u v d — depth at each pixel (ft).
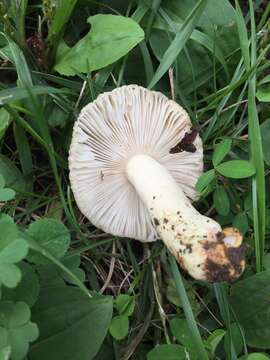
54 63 0.51
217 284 0.45
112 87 0.50
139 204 0.48
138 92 0.43
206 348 0.43
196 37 0.50
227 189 0.49
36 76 0.50
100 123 0.43
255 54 0.49
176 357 0.41
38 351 0.39
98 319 0.39
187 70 0.52
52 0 0.49
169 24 0.51
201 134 0.52
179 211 0.42
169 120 0.45
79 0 0.52
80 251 0.45
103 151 0.45
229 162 0.45
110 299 0.40
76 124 0.42
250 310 0.44
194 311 0.47
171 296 0.47
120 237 0.50
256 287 0.44
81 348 0.39
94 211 0.48
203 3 0.47
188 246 0.39
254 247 0.48
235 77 0.51
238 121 0.53
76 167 0.44
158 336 0.47
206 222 0.40
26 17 0.53
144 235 0.49
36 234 0.40
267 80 0.49
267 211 0.47
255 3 0.55
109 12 0.53
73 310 0.39
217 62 0.52
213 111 0.52
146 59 0.50
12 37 0.50
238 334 0.44
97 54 0.48
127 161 0.47
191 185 0.49
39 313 0.39
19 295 0.36
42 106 0.49
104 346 0.45
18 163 0.51
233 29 0.51
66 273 0.41
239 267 0.39
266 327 0.44
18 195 0.49
